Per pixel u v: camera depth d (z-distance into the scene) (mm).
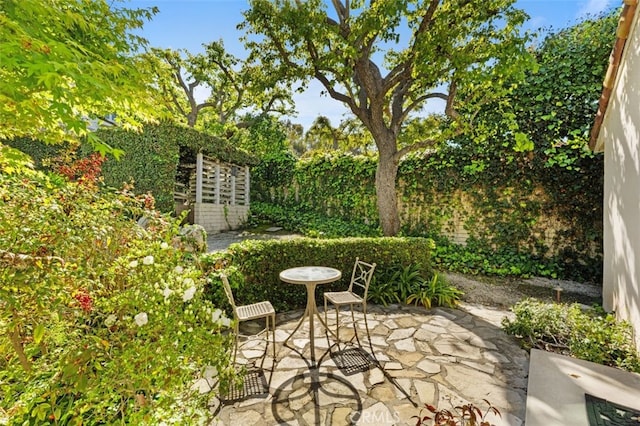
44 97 2248
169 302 1672
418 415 2051
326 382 2443
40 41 1715
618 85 3516
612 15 5719
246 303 3992
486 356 2875
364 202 9094
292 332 3344
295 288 4379
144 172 7789
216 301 3617
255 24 6039
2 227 1540
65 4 2289
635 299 2971
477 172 7016
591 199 5961
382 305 4418
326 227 9055
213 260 3602
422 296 4434
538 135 6312
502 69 5023
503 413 2062
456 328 3566
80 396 1673
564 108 6051
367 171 8930
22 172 2918
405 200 8039
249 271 4043
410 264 4914
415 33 6035
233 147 9938
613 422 1847
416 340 3225
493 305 4641
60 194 2188
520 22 5199
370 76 6285
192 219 9398
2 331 1564
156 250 1926
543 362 2629
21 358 1587
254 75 7227
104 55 2578
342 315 3986
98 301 1665
